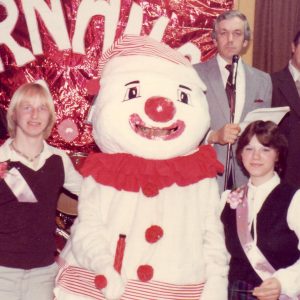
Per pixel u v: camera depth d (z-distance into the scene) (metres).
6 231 2.64
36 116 2.73
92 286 2.55
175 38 4.96
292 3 5.34
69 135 5.01
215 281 2.54
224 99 3.75
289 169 3.99
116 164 2.63
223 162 3.61
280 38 5.36
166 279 2.52
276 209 2.60
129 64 2.76
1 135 4.41
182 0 4.94
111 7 4.93
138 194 2.62
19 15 4.90
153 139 2.63
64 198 3.98
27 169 2.71
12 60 4.93
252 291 2.57
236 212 2.67
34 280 2.69
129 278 2.52
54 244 2.79
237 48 3.82
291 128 3.99
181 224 2.58
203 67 3.86
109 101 2.69
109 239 2.57
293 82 4.03
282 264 2.58
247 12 5.08
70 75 4.98
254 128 2.71
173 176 2.62
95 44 4.96
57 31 4.94
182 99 2.71
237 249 2.64
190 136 2.67
